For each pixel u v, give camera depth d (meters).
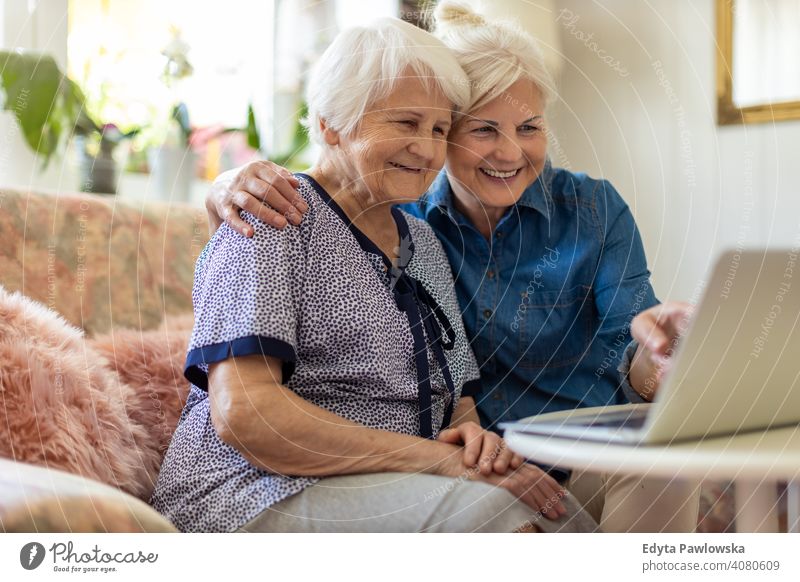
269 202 0.97
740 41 2.34
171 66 1.66
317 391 0.98
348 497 0.91
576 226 1.30
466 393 1.19
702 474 0.71
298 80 1.57
